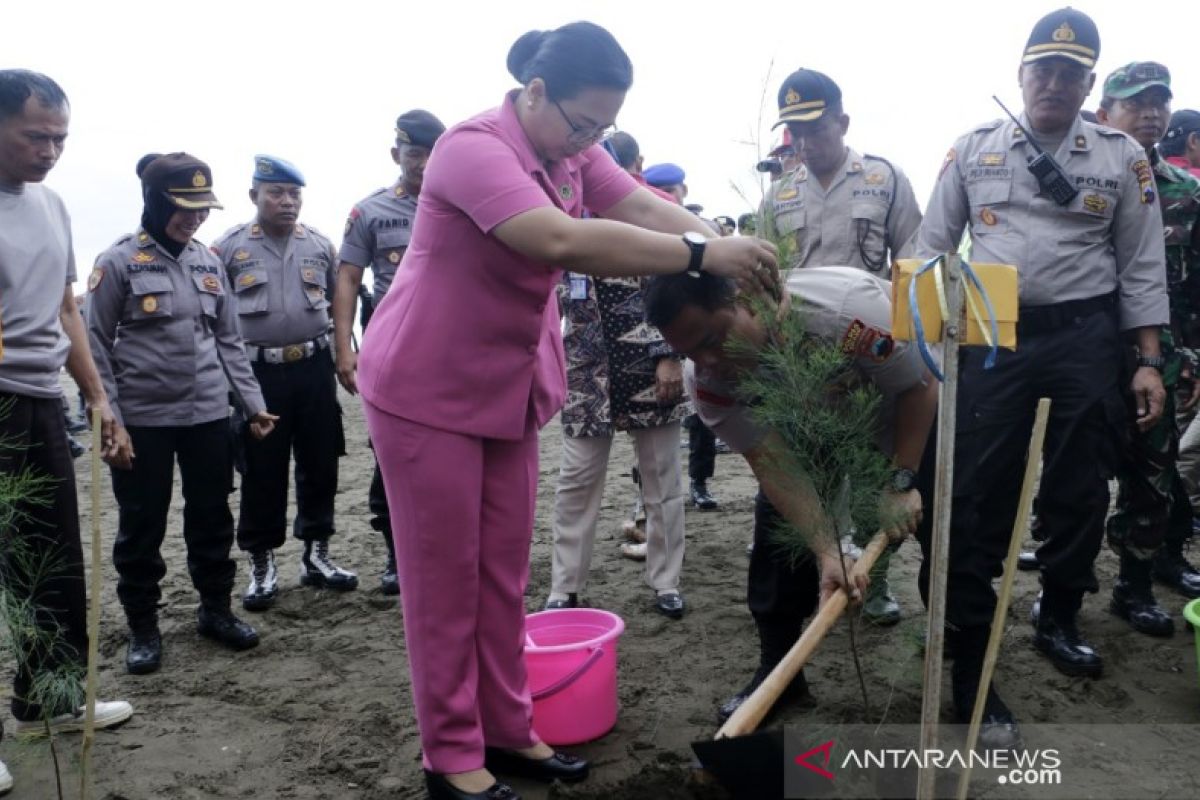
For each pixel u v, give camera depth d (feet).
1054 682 11.02
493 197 7.51
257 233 15.11
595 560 17.15
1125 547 12.75
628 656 12.54
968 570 9.60
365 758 10.02
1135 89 12.89
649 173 18.47
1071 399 10.83
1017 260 10.94
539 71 7.69
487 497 8.97
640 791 7.90
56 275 10.26
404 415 8.27
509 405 8.49
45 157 9.82
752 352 7.97
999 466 11.04
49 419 10.13
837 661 11.22
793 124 12.84
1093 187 10.85
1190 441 14.38
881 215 12.99
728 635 13.20
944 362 5.96
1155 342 11.18
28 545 10.07
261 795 9.37
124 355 12.62
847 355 8.16
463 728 8.75
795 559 9.71
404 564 8.60
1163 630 12.33
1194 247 13.05
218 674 12.49
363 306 16.84
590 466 13.60
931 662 6.08
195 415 12.90
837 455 7.73
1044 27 10.69
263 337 14.73
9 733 10.78
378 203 15.48
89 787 9.53
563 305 13.52
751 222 8.30
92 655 7.27
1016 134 11.21
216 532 13.42
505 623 9.21
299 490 15.85
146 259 12.68
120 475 12.57
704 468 20.75
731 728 6.40
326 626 14.29
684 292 7.86
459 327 8.16
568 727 10.11
